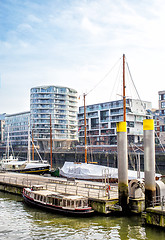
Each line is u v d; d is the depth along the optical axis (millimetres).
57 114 132250
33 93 132000
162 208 22219
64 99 134125
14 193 39375
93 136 117000
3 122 187250
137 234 21234
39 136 129125
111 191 31312
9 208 30156
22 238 20859
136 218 25281
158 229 21969
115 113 110375
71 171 48000
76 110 140250
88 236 21062
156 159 73000
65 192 31125
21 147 138000
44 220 25125
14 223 24422
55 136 130125
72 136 137875
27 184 38094
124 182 26609
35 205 30484
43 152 114812
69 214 26141
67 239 20562
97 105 117250
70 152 104938
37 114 130875
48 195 28875
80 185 36594
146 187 24562
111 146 107250
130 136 105562
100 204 26531
